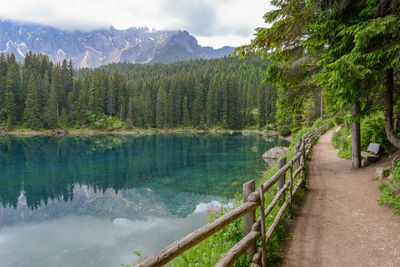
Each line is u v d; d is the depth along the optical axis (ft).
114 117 304.71
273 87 283.18
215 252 13.25
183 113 338.54
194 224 35.14
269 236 13.10
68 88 322.14
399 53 18.51
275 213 17.93
